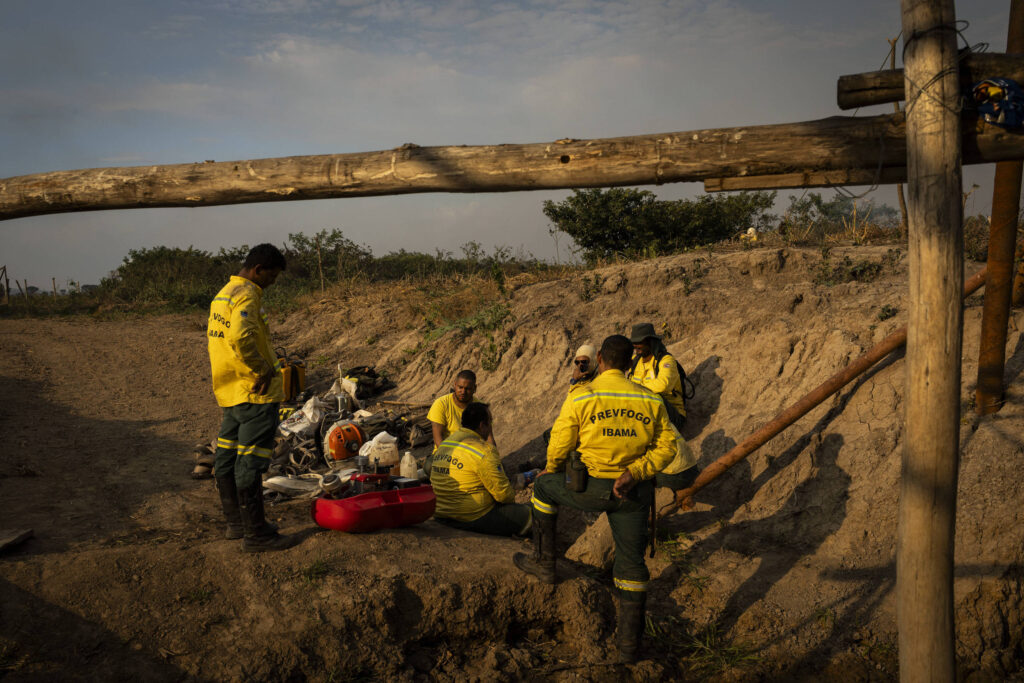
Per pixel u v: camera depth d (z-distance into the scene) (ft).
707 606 15.69
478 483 17.66
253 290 14.43
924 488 9.34
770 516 17.39
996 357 16.39
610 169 10.54
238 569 14.21
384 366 36.58
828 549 16.14
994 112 8.95
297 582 13.98
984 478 15.39
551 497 14.40
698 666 13.91
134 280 85.40
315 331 46.91
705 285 28.50
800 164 9.99
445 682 13.32
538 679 13.53
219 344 14.46
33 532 16.01
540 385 27.40
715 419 21.20
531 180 10.86
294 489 20.10
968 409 17.06
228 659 12.38
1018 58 9.19
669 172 10.41
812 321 22.15
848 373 17.12
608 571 16.87
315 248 73.00
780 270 27.89
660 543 17.58
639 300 29.58
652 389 19.39
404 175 11.19
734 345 23.34
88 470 21.75
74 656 12.05
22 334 49.73
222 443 15.24
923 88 9.07
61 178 12.35
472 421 18.24
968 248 25.55
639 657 13.99
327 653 12.91
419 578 14.40
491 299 38.40
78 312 70.74
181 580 13.83
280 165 11.64
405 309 44.80
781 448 18.66
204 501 19.52
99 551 14.23
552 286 34.14
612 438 13.47
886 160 9.68
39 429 26.43
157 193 12.07
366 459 19.30
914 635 9.57
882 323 20.67
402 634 13.89
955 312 9.08
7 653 11.82
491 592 14.61
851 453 17.52
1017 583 13.85
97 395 33.78
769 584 15.76
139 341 48.49
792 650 14.08
